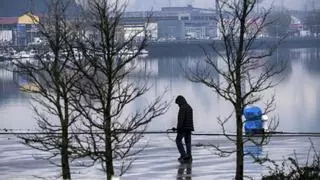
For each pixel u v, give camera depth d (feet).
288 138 102.78
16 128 176.76
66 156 58.70
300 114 215.72
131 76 168.35
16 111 238.48
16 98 300.20
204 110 238.68
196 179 68.95
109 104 53.06
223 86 209.15
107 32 55.26
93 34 89.81
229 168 75.66
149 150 91.09
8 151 93.50
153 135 113.50
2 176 72.08
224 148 91.97
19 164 81.92
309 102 260.83
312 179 49.98
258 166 75.77
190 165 78.38
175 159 82.99
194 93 318.65
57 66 66.18
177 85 371.76
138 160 82.12
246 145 92.38
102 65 59.93
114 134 55.93
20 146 98.73
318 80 392.68
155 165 78.43
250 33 124.88
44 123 159.84
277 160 78.59
